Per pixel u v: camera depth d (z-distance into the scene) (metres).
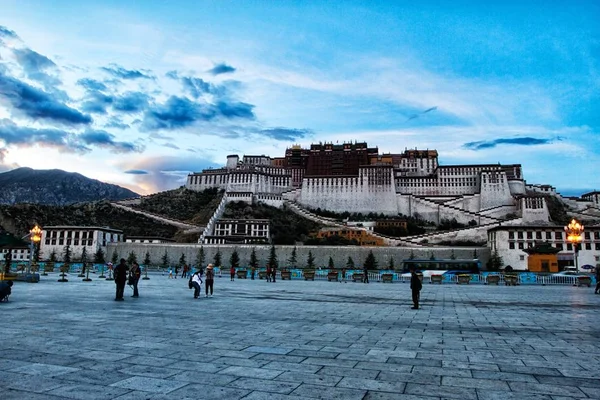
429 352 11.02
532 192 184.25
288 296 28.73
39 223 134.62
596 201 181.38
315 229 145.00
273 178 189.12
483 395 7.47
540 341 12.77
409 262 70.25
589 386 8.08
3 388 7.43
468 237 124.44
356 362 9.80
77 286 33.41
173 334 12.97
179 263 105.56
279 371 8.89
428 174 199.38
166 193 189.62
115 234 123.19
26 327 13.71
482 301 26.98
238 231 137.62
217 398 7.12
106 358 9.73
